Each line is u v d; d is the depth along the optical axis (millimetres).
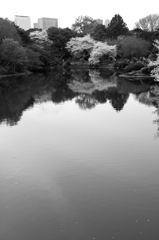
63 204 5680
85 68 60844
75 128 11180
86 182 6590
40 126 11547
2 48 35531
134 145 9078
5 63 38844
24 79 34344
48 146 9086
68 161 7855
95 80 32500
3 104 16906
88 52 64875
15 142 9531
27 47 48375
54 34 64750
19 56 36438
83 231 4852
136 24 76938
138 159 7934
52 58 58125
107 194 6031
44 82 30625
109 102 17203
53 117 13211
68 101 17938
